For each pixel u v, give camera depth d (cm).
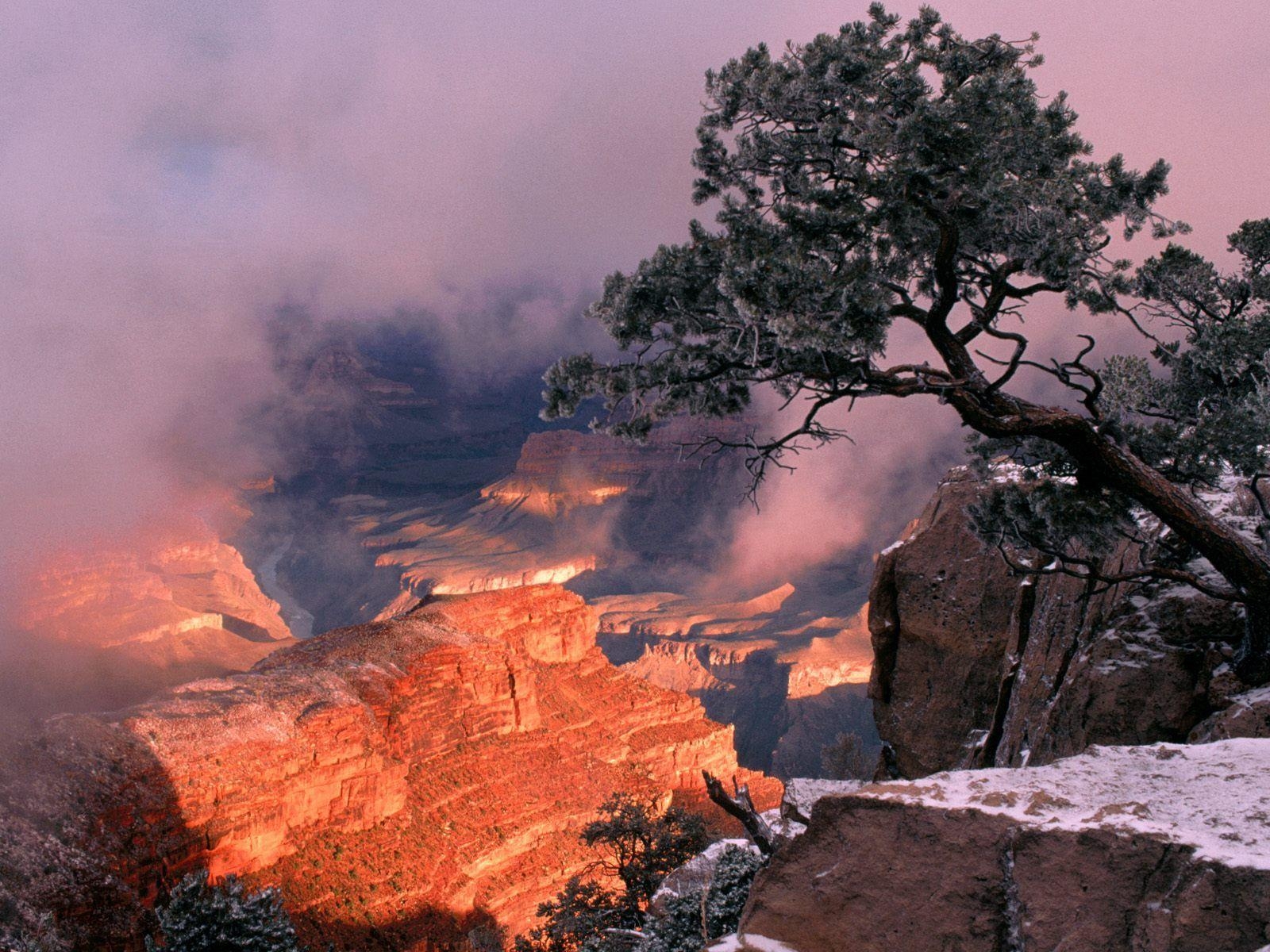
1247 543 1391
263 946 2567
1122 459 1433
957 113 1409
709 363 1513
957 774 832
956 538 2380
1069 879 686
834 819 809
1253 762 758
